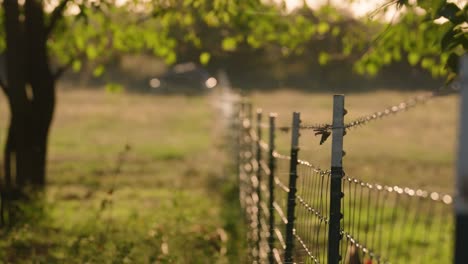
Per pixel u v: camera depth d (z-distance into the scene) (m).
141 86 117.69
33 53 22.33
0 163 32.16
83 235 16.00
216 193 25.56
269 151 13.02
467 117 4.42
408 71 79.75
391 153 38.81
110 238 16.81
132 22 23.67
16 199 20.97
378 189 5.98
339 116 7.52
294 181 10.29
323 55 22.95
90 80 115.81
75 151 42.72
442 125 51.41
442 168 33.16
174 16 21.72
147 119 67.69
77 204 23.97
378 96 78.50
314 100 82.25
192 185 28.69
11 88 21.72
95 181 30.19
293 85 96.44
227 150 34.28
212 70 115.94
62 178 31.78
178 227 18.30
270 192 12.64
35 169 22.20
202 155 39.41
